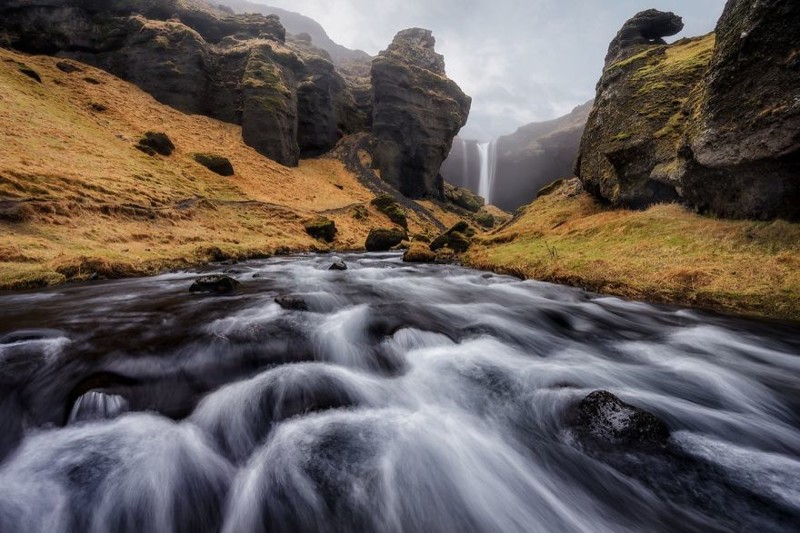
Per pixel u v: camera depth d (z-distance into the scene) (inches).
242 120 2615.7
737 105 500.4
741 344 299.7
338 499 136.4
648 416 172.1
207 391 209.8
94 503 132.4
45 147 1088.8
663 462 156.0
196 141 2108.8
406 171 3506.4
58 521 126.5
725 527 125.5
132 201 1012.5
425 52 4594.0
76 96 1871.3
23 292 471.8
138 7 2827.3
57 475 143.1
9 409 187.2
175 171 1571.1
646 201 781.3
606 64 1422.2
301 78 3262.8
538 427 183.2
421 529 127.8
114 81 2299.5
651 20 1224.8
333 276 671.1
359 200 2620.6
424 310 390.3
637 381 237.3
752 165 489.4
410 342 283.4
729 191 545.3
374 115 3597.4
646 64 932.0
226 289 482.0
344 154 3403.1
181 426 175.5
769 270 402.3
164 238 900.6
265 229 1374.3
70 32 2453.2
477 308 408.5
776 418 199.0
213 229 1159.6
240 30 3316.9
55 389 204.4
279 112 2625.5
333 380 225.3
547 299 465.4
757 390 228.1
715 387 230.8
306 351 269.9
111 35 2519.7
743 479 148.0
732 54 503.5
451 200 3991.1
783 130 446.6
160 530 129.8
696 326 344.2
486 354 275.3
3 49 2011.6
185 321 331.9
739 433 182.5
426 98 3597.4
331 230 1594.5
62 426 174.6
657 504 136.5
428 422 184.5
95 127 1595.7
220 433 174.4
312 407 195.6
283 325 319.3
